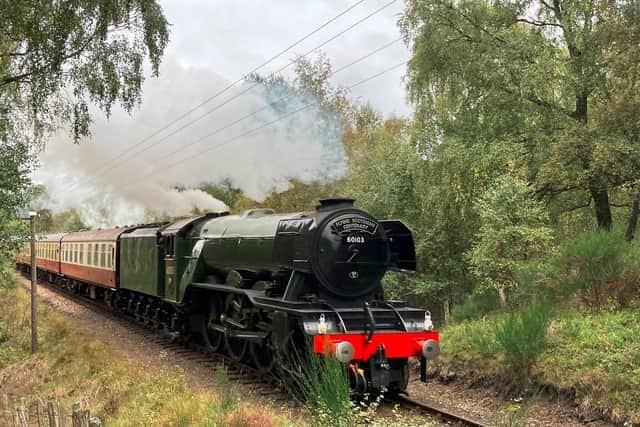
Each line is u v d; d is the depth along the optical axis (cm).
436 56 1564
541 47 1495
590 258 1147
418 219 1738
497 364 902
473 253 1339
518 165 1449
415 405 809
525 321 893
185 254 1338
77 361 1216
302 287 901
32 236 1508
